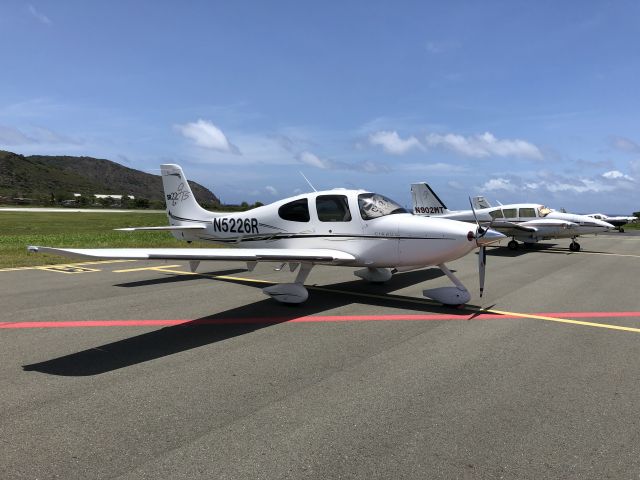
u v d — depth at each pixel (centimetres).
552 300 695
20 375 364
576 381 354
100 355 417
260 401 315
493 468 232
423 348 442
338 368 383
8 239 1695
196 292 745
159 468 230
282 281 861
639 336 489
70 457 240
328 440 260
